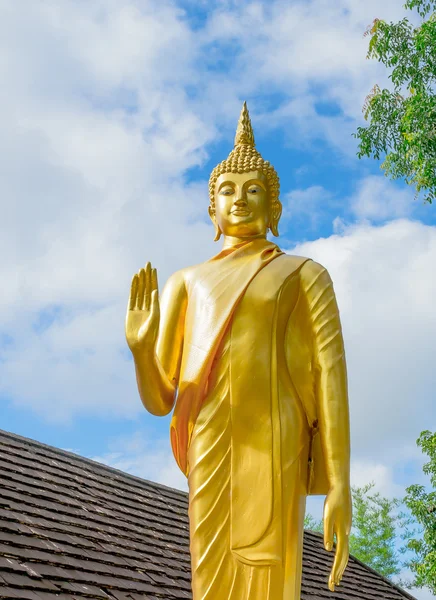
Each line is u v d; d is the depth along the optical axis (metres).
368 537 25.58
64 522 7.70
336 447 3.73
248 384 3.72
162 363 4.07
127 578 7.28
